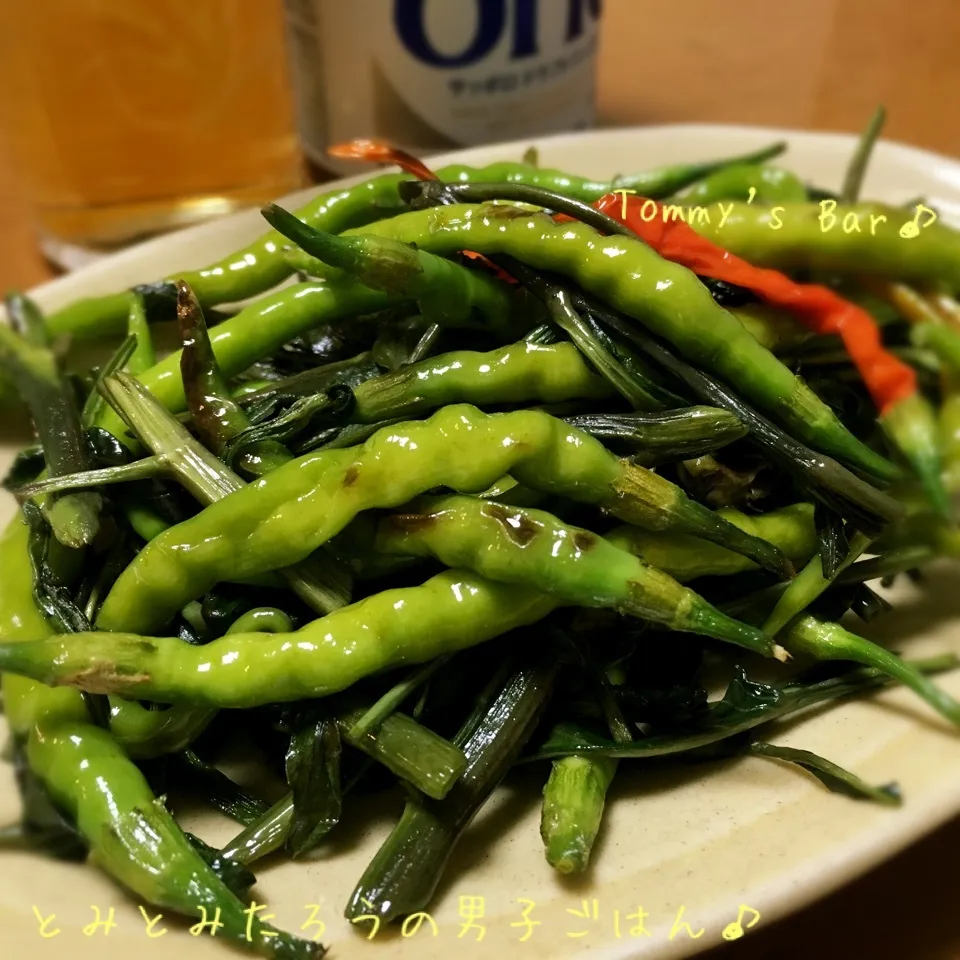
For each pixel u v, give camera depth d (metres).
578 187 0.17
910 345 0.16
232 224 0.19
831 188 0.20
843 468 0.13
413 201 0.15
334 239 0.13
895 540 0.15
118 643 0.12
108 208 0.22
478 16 0.22
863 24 0.31
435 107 0.23
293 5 0.23
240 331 0.15
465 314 0.14
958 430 0.15
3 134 0.26
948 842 0.14
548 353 0.14
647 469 0.13
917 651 0.14
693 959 0.13
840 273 0.16
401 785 0.13
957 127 0.26
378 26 0.22
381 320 0.16
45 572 0.14
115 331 0.18
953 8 0.31
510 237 0.14
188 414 0.15
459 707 0.14
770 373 0.14
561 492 0.13
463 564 0.13
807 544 0.14
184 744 0.13
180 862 0.12
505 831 0.13
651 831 0.13
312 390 0.15
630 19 0.31
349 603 0.13
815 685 0.14
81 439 0.15
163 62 0.20
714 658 0.15
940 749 0.13
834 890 0.12
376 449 0.13
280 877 0.12
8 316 0.17
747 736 0.13
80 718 0.13
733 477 0.14
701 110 0.27
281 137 0.22
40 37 0.20
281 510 0.12
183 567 0.13
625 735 0.13
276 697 0.12
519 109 0.23
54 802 0.12
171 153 0.21
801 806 0.12
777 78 0.28
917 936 0.13
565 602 0.13
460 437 0.13
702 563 0.14
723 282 0.15
